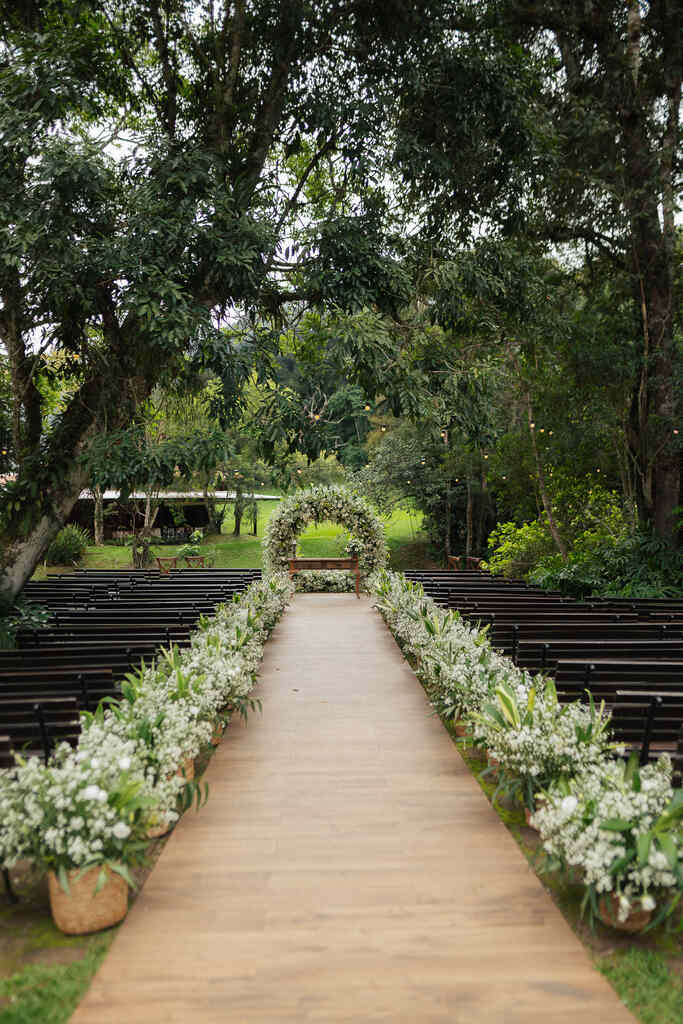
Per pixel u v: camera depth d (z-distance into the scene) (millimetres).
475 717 4547
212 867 3635
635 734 4359
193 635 6949
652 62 14266
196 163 8180
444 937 3012
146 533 23906
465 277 10039
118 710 4223
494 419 10812
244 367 8406
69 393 11211
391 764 5164
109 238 7734
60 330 8961
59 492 8867
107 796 3158
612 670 5457
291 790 4676
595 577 13883
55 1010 2570
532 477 18781
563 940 3000
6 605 8320
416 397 9141
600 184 13492
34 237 6969
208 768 5090
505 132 10102
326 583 16125
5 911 3330
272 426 9039
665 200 13930
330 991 2656
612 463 17141
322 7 9641
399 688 7430
